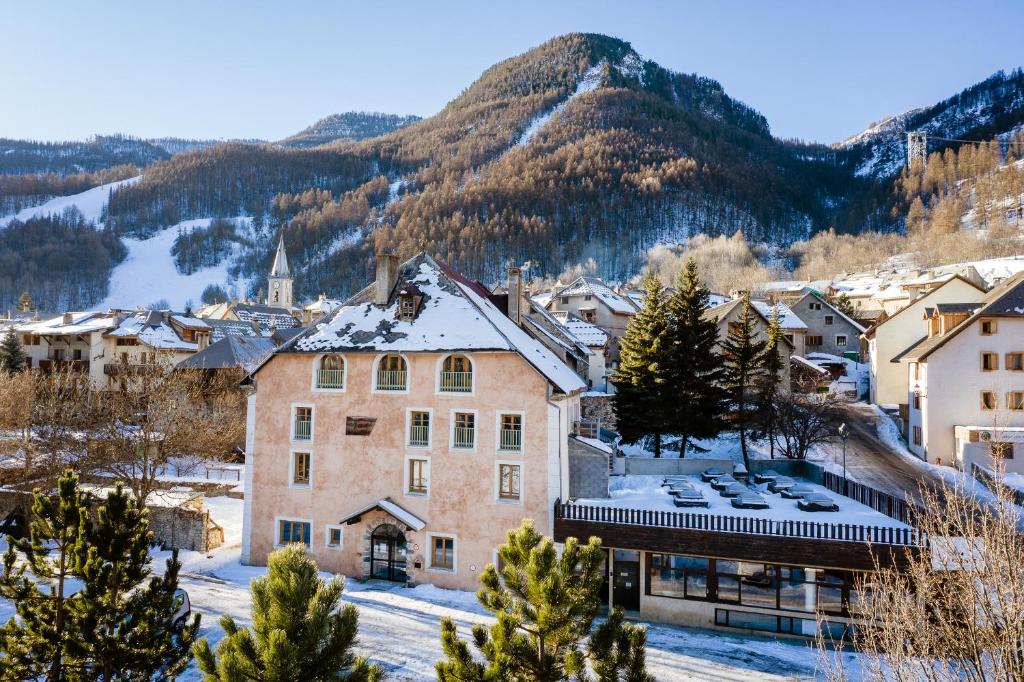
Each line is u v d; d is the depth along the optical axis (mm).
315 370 31781
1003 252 137125
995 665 11797
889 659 13453
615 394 48562
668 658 22922
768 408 47219
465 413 29875
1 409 46875
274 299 160000
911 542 23156
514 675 11906
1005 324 45719
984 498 35875
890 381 62219
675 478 36812
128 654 15203
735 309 63344
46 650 15094
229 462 52750
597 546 12617
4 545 33469
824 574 25250
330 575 30641
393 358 31016
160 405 41875
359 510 29969
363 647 22391
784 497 32125
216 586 28875
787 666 22266
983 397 45875
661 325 44844
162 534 35312
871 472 44812
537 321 45406
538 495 28547
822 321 81562
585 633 12133
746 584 26031
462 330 30375
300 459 32094
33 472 43438
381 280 33156
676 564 27016
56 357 75938
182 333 77438
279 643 9820
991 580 12828
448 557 29672
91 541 16047
